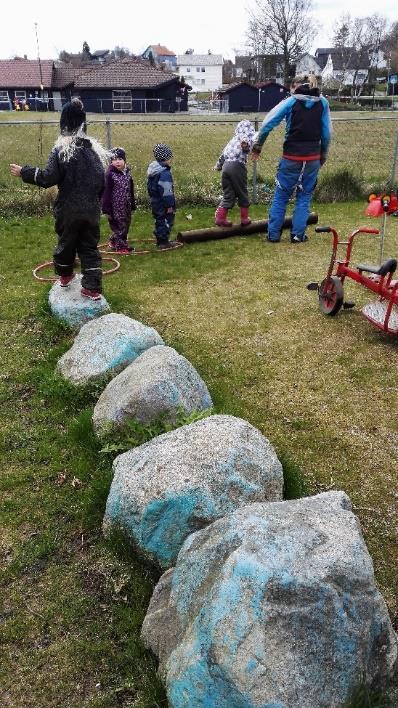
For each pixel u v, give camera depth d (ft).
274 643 6.27
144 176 39.34
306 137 25.30
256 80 223.51
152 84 146.00
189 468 9.04
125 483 9.46
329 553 6.89
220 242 28.02
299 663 6.29
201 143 55.06
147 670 7.79
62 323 17.85
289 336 17.83
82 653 8.22
